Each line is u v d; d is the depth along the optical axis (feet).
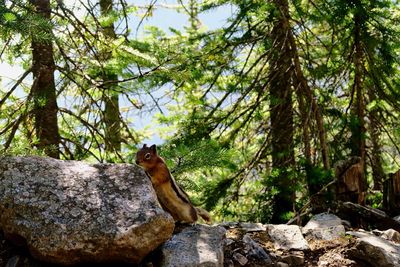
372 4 35.37
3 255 18.26
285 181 32.83
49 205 17.54
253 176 38.09
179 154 23.86
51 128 31.30
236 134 38.27
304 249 20.92
